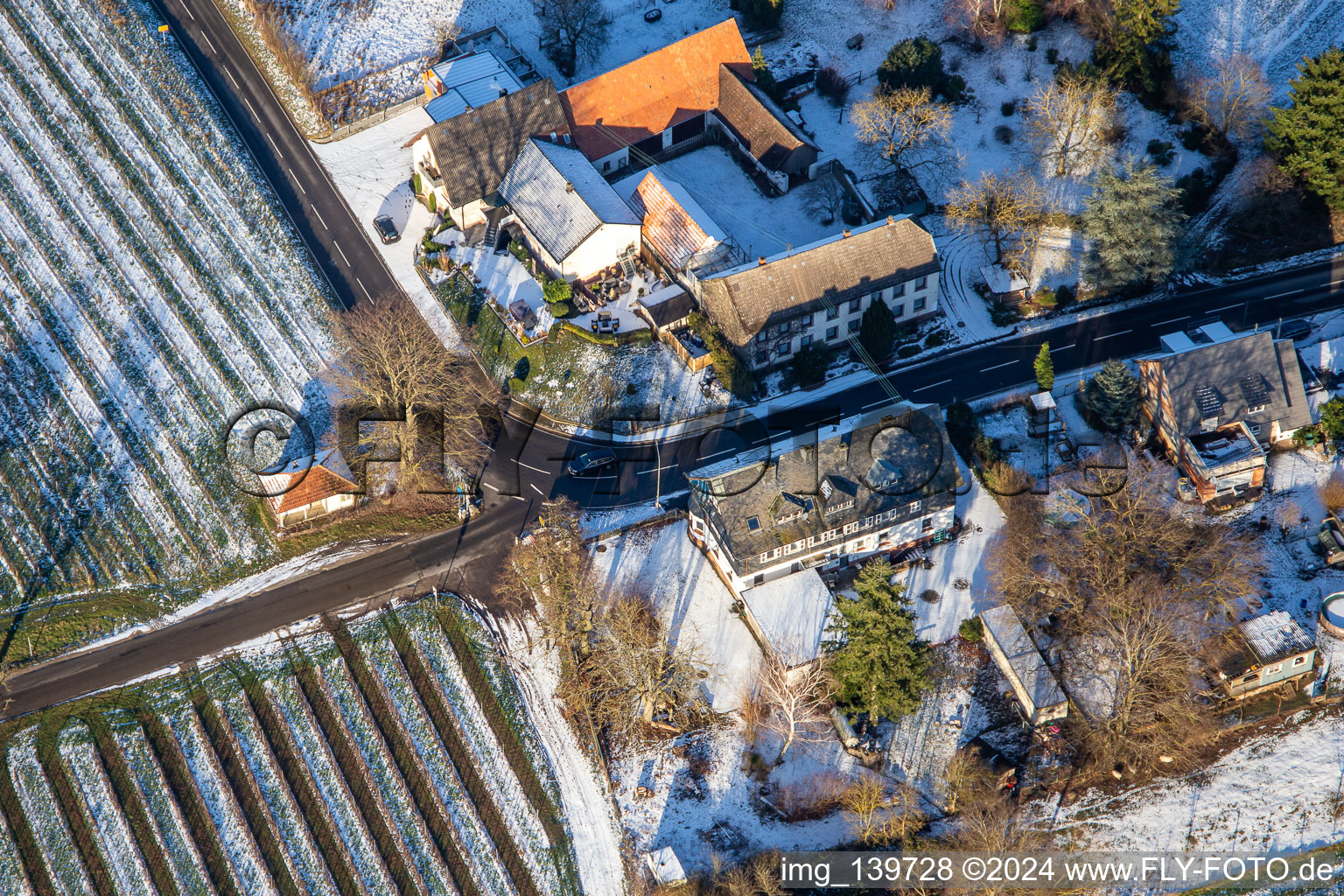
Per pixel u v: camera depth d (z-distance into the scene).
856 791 80.81
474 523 98.00
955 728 83.88
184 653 91.31
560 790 84.06
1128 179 104.06
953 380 103.88
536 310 111.19
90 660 91.38
